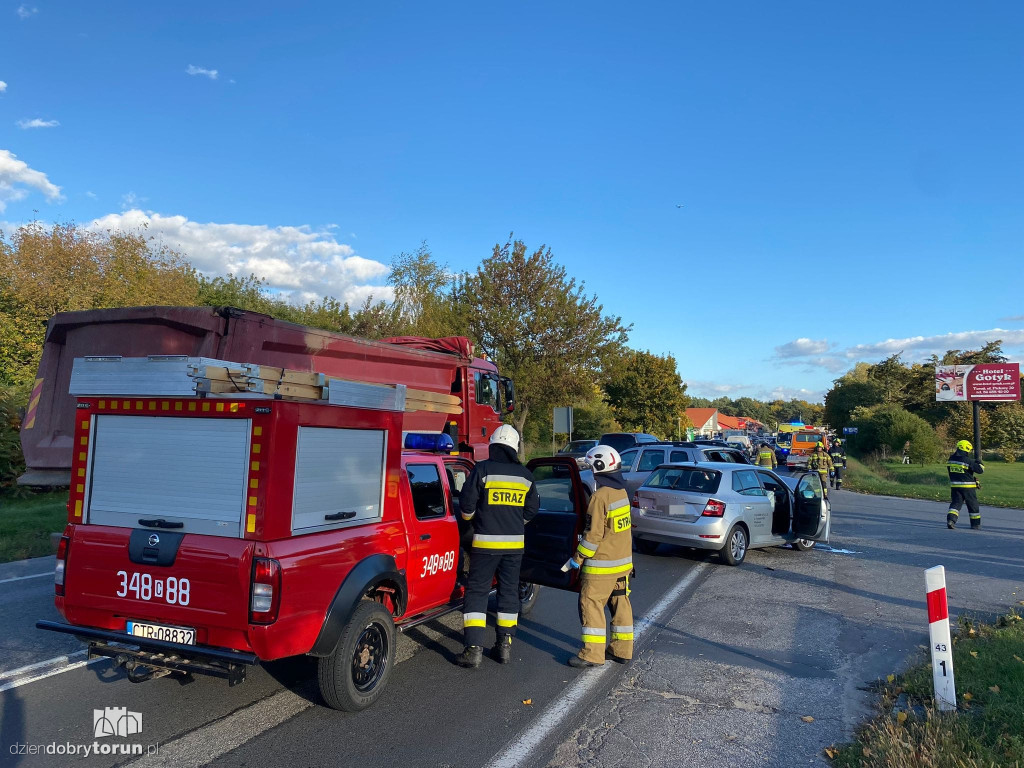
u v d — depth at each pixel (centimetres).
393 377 1038
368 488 463
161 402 411
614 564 544
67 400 792
